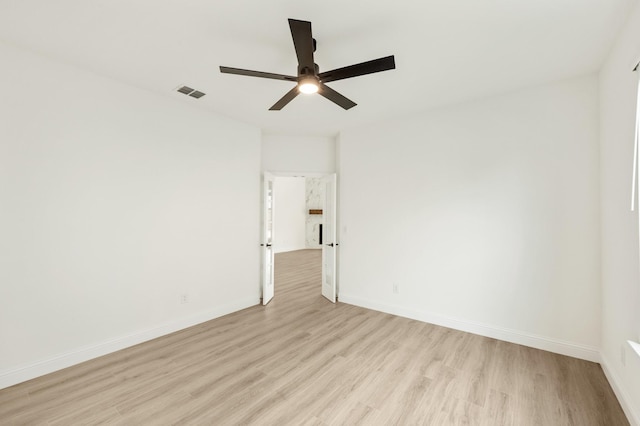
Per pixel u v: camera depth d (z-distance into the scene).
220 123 3.82
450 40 2.19
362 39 2.19
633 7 1.82
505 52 2.35
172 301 3.33
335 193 4.51
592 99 2.67
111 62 2.55
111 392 2.19
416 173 3.74
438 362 2.65
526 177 2.99
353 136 4.38
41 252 2.42
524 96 3.00
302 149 4.77
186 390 2.22
